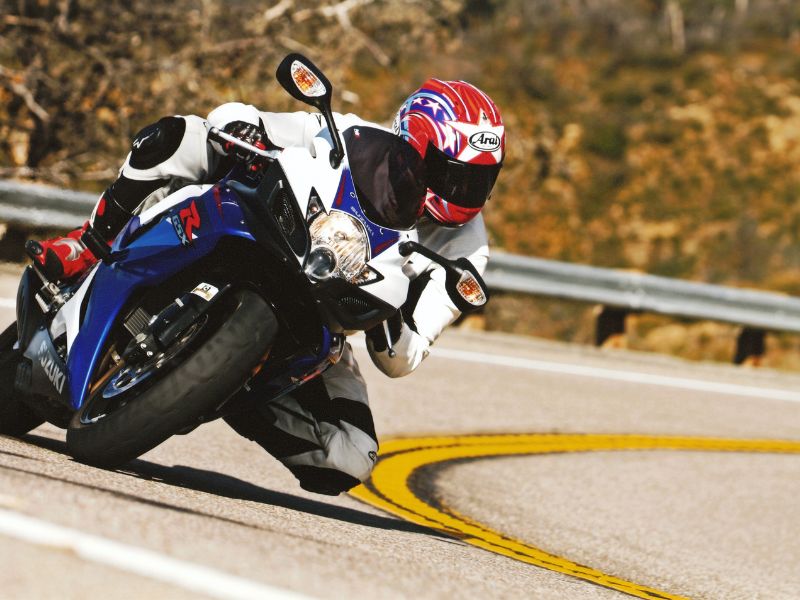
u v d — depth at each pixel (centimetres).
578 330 7444
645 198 12012
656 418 3694
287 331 1521
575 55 13875
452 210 1650
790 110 13575
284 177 1492
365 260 1495
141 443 1467
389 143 1554
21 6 5241
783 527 2611
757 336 5303
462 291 1537
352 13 5756
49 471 1378
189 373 1443
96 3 5328
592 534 2259
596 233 11475
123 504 1223
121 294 1565
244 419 1695
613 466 2966
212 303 1459
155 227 1555
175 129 1609
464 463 2730
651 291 5031
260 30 5331
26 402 1683
